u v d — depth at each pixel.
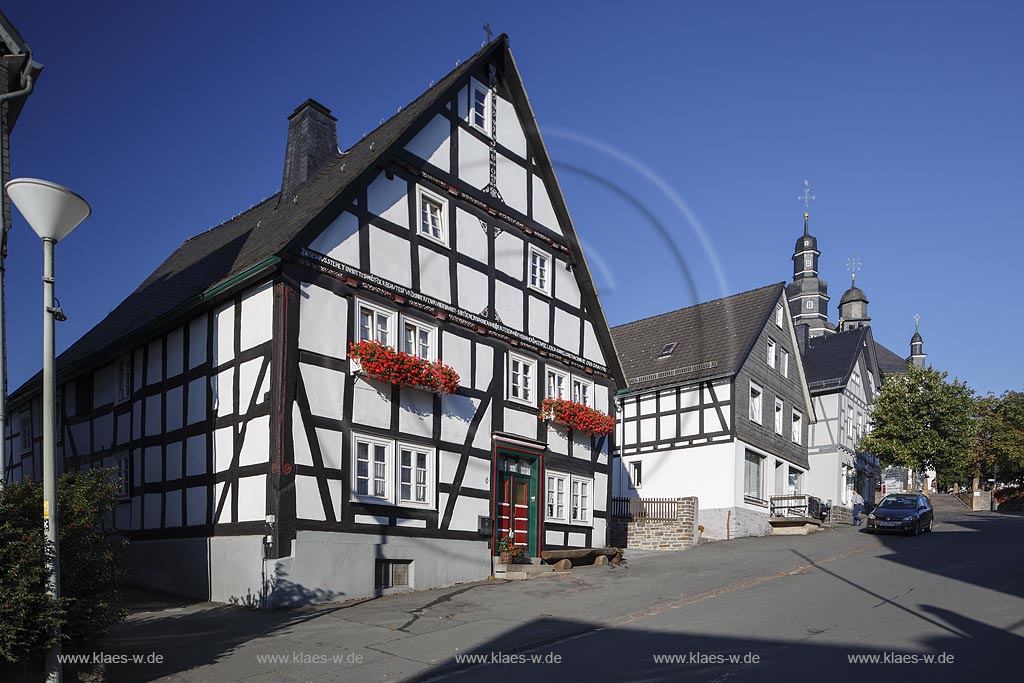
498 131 17.45
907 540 21.84
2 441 10.38
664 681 7.77
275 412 12.41
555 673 8.16
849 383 36.44
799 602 11.97
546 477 17.56
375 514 13.48
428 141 15.63
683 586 13.96
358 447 13.46
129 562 15.16
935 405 32.28
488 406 16.16
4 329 10.76
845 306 71.62
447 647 9.37
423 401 14.71
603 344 20.06
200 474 13.79
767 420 28.64
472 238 16.39
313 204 14.21
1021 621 10.27
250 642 9.69
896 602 11.77
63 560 7.58
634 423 28.52
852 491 35.97
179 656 8.98
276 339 12.62
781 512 27.98
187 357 14.61
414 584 13.91
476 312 16.22
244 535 12.61
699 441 26.77
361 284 13.88
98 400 17.42
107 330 18.77
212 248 18.59
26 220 7.06
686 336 29.81
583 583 14.64
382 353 13.58
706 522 26.05
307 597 12.25
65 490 7.91
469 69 16.58
